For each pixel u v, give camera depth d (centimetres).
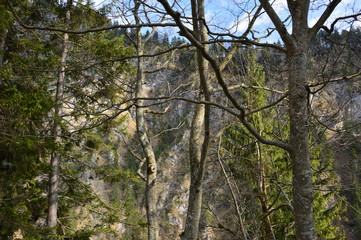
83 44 798
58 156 852
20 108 585
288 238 816
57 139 794
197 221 393
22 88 668
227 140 749
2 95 613
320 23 311
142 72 650
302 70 294
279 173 800
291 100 296
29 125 690
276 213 838
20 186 746
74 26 808
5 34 641
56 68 718
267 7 303
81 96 877
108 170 921
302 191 279
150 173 573
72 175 938
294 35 302
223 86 274
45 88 719
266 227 684
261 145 740
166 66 694
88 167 941
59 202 942
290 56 302
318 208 887
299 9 305
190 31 351
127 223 905
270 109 752
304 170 282
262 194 691
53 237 730
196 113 452
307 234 272
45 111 627
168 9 237
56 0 820
